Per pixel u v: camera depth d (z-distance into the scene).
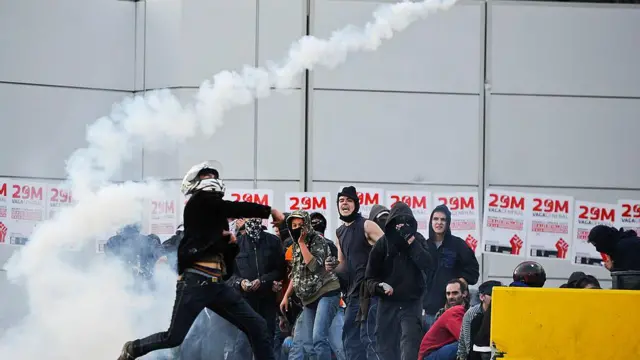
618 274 18.69
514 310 13.83
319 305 17.67
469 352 16.27
